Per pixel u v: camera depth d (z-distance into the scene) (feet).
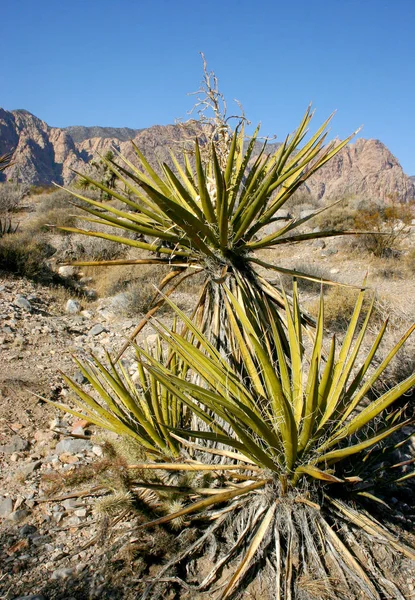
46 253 49.01
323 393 9.35
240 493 9.28
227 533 10.39
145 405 13.15
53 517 12.16
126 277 43.06
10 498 12.80
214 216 10.79
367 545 9.99
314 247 57.47
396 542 9.47
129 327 31.68
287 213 68.49
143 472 10.41
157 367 10.66
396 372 19.88
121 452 10.79
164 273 44.57
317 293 42.16
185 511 8.73
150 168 11.24
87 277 45.11
